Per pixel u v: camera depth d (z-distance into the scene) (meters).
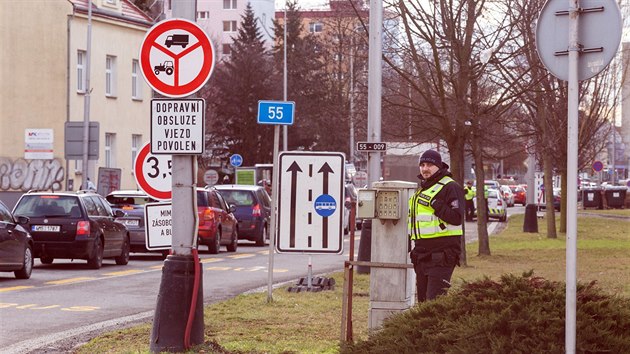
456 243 16.72
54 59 77.81
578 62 11.45
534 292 11.24
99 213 39.72
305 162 18.42
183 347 15.88
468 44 38.91
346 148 130.75
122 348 17.28
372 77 33.28
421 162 16.86
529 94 45.75
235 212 58.12
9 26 76.75
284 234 18.39
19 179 76.88
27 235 33.22
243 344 17.38
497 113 40.75
